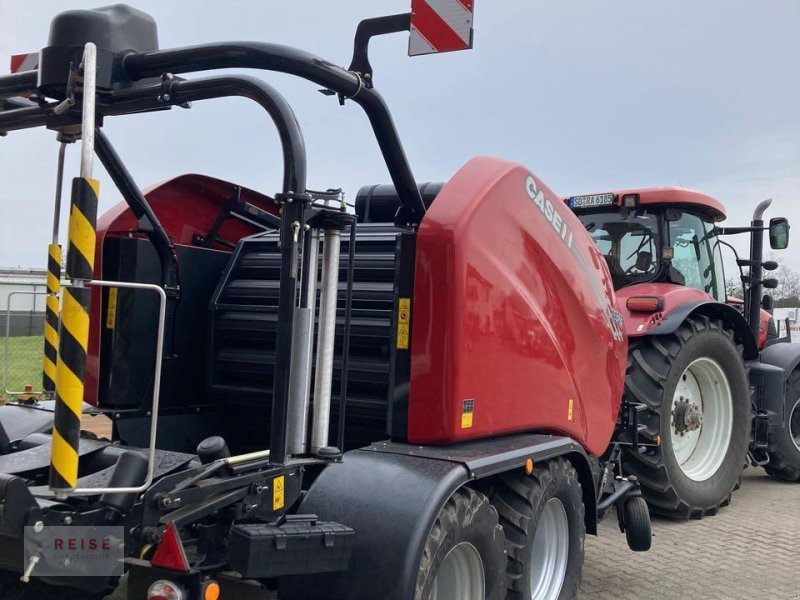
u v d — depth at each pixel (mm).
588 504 3938
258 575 2221
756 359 6863
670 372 5602
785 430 7219
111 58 2500
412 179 2945
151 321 3600
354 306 3416
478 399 3002
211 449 2486
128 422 3502
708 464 6191
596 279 4215
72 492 2049
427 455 2791
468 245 2918
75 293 2039
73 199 2037
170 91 2506
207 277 3906
